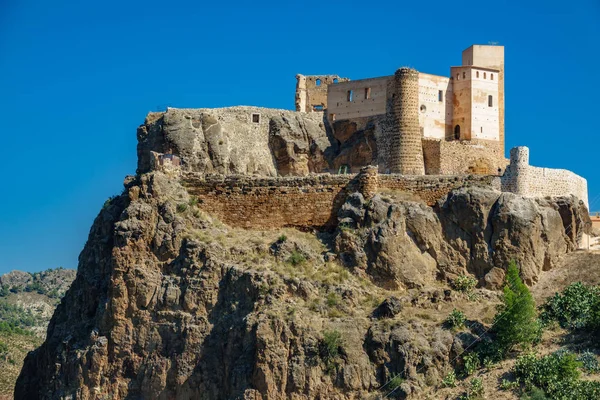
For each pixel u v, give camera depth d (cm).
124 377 7406
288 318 7006
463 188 7950
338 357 6900
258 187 8156
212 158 8831
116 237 7662
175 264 7619
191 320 7350
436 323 7175
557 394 6469
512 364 6881
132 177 8369
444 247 7788
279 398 6800
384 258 7569
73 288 8469
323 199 8100
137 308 7506
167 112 8988
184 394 7175
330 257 7638
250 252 7662
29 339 15075
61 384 7625
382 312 7169
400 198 7975
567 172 8356
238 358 7019
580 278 7700
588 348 6988
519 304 7069
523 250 7725
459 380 6831
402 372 6825
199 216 7938
